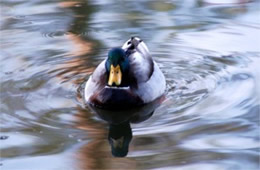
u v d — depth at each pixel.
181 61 15.09
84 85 13.72
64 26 17.45
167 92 13.33
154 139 11.01
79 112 12.31
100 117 12.19
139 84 12.68
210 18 17.83
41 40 16.44
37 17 18.22
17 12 18.72
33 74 14.27
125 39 16.41
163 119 11.91
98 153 10.56
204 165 9.97
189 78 14.07
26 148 10.68
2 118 11.86
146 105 12.76
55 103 12.70
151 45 16.05
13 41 16.34
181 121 11.74
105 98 12.49
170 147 10.64
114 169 9.92
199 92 13.19
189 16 18.05
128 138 11.07
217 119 11.73
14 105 12.50
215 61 14.94
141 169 9.89
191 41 16.22
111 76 12.36
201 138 10.97
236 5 18.92
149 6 19.02
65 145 10.80
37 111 12.25
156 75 13.16
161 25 17.38
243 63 14.69
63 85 13.69
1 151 10.55
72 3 19.48
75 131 11.41
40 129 11.43
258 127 11.33
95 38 16.55
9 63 14.88
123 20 17.81
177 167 9.92
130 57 12.85
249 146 10.62
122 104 12.55
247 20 17.55
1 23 17.73
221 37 16.41
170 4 19.17
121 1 19.59
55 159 10.30
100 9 18.83
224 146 10.62
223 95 12.91
